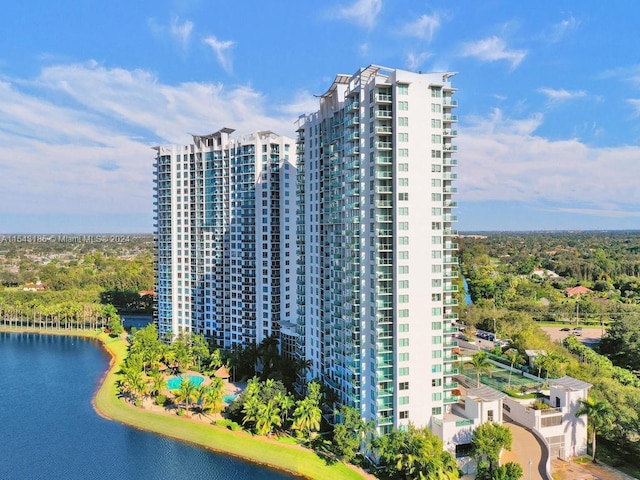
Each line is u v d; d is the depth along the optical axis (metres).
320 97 122.75
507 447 87.50
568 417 100.06
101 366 174.38
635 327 163.00
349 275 106.56
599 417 95.69
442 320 100.31
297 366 133.88
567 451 99.81
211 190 179.62
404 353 97.50
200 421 121.38
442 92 99.50
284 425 116.88
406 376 97.81
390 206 97.88
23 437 117.12
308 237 134.50
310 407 105.38
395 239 96.62
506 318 191.00
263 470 100.81
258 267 166.88
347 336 107.00
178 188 187.62
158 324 195.38
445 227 102.06
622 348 162.12
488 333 187.38
